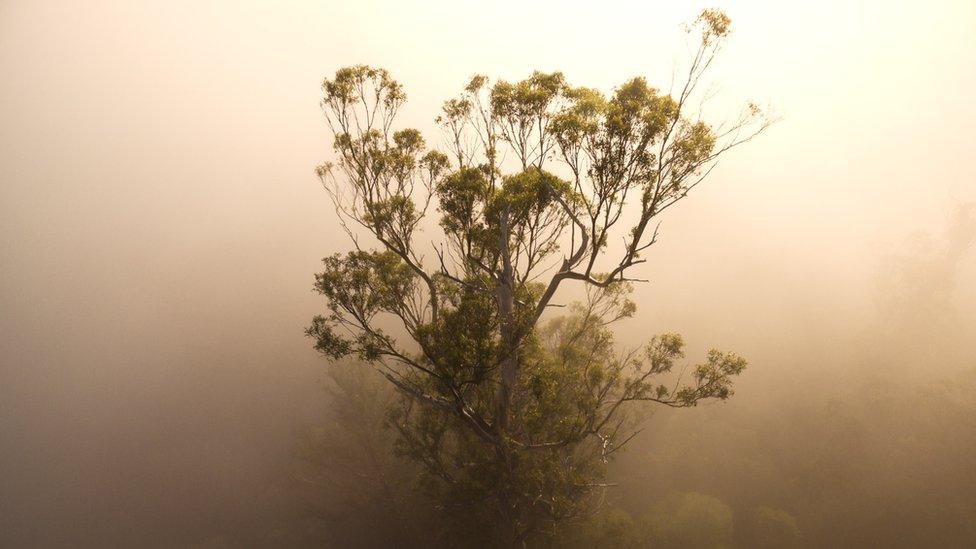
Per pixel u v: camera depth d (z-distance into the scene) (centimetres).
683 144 1158
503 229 1352
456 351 1292
